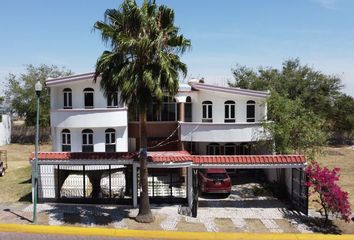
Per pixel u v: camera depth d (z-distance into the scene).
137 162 21.39
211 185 24.25
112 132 28.53
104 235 17.58
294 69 55.59
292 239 17.19
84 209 21.27
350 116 54.91
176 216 20.28
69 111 27.33
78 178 24.41
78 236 17.41
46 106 55.91
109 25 18.34
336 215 19.98
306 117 26.92
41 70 58.53
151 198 22.44
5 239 16.80
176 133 30.39
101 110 27.45
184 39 18.52
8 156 44.69
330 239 17.11
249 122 28.64
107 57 18.17
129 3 17.98
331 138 56.91
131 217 19.92
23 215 20.03
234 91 28.95
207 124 27.78
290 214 20.95
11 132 57.00
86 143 28.06
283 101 27.33
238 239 17.31
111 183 24.28
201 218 20.08
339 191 18.61
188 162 21.44
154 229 18.17
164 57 17.86
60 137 28.17
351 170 34.50
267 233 17.80
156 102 18.97
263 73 55.41
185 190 24.62
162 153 24.78
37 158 19.83
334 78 55.06
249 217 20.39
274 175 27.16
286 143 26.38
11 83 57.12
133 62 18.16
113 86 18.59
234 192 25.97
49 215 20.03
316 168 19.84
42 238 17.02
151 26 17.84
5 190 26.36
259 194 25.03
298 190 22.20
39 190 22.52
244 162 21.55
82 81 27.91
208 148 31.09
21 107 56.47
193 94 30.03
